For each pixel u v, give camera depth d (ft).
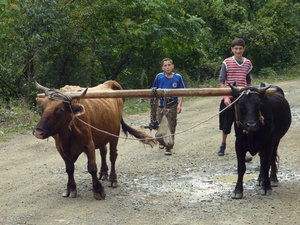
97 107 23.52
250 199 22.31
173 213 20.58
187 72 79.05
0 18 50.31
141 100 58.18
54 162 30.68
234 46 27.09
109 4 56.75
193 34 64.95
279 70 99.19
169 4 63.36
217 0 91.66
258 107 21.06
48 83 57.57
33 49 50.55
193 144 35.09
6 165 30.01
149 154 32.37
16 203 22.49
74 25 54.60
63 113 20.85
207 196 22.98
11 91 51.98
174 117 31.24
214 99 61.46
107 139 24.77
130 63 68.95
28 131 40.42
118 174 27.50
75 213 20.85
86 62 59.82
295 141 33.94
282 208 20.95
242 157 22.65
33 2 50.62
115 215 20.49
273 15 100.68
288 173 26.58
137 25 59.36
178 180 25.95
